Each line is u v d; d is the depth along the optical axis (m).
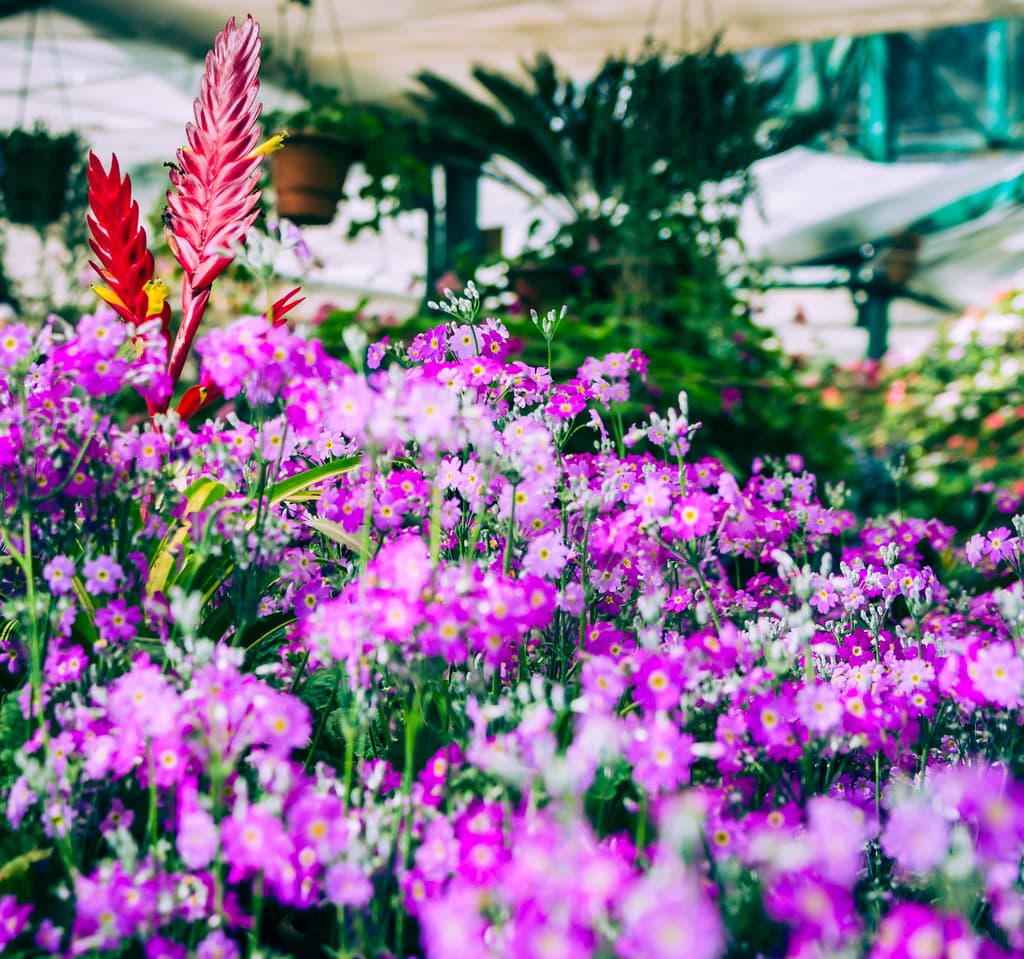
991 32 7.23
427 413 1.11
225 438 1.35
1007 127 7.65
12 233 5.66
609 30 5.44
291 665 1.39
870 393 6.83
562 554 1.24
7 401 1.30
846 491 1.99
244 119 1.75
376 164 4.91
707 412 3.73
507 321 3.83
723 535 1.68
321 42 5.47
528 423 1.42
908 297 9.66
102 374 1.21
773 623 1.38
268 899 1.15
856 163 7.88
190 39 5.44
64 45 5.50
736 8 5.18
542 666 1.42
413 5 5.03
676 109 4.76
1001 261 9.93
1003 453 5.72
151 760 1.03
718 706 1.20
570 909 0.82
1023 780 1.17
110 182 1.72
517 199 7.26
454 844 1.00
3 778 1.18
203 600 1.46
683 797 0.97
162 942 0.94
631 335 4.09
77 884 0.94
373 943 0.99
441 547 1.42
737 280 5.08
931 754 1.35
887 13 5.27
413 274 5.44
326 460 1.61
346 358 3.57
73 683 1.19
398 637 1.11
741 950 0.94
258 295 4.60
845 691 1.24
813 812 0.89
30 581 1.13
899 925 0.87
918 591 1.49
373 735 1.37
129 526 1.36
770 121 5.81
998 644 1.24
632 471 1.55
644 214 4.69
